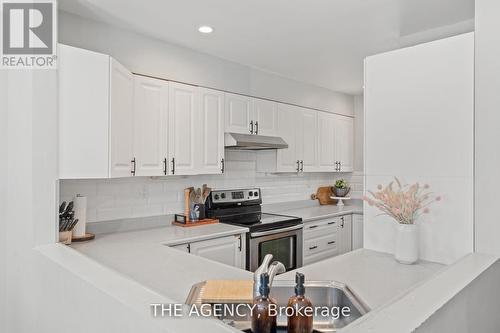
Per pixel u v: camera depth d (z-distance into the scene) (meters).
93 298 1.01
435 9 2.29
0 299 1.98
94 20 2.48
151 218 3.01
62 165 1.99
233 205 3.56
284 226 3.38
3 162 1.94
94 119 2.12
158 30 2.67
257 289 1.14
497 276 1.35
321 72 3.78
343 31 2.68
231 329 0.72
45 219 1.64
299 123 4.12
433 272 1.62
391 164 1.92
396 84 1.89
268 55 3.24
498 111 1.46
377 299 1.32
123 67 2.38
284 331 1.30
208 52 3.16
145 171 2.67
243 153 3.89
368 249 2.04
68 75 2.01
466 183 1.66
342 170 4.78
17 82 1.77
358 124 4.99
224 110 3.31
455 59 1.68
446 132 1.72
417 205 1.74
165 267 1.80
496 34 1.46
